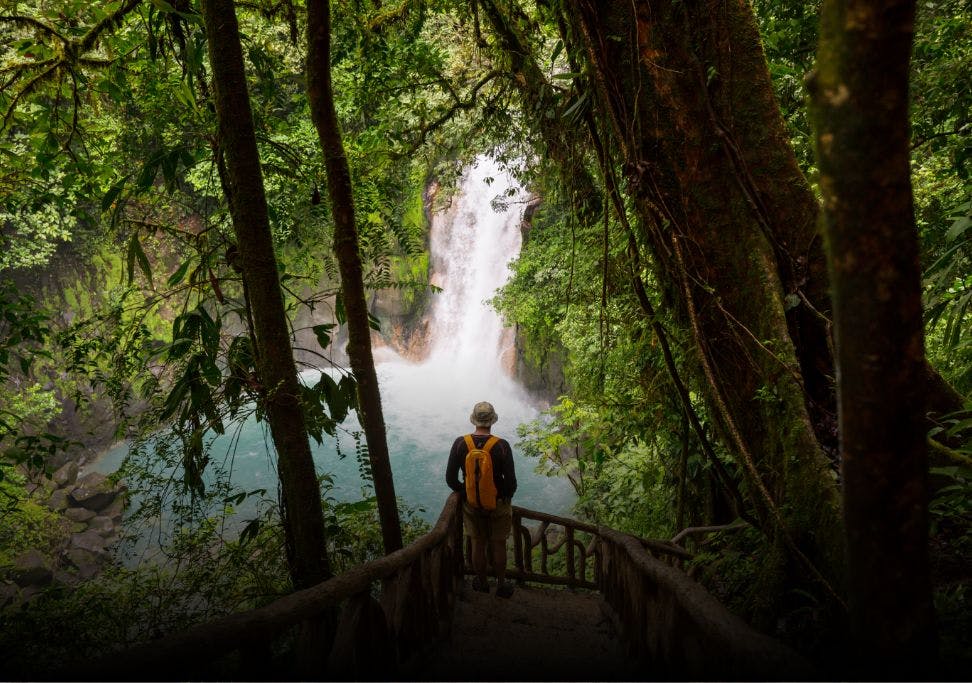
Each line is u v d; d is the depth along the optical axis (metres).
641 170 3.01
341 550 3.98
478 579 5.32
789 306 2.67
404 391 19.42
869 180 0.86
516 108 7.12
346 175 3.48
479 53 6.52
